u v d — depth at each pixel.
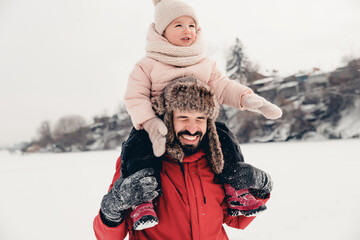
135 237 1.83
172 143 1.80
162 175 1.83
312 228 5.40
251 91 2.02
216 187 1.89
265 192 1.86
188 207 1.76
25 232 6.16
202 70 2.03
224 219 2.04
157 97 1.88
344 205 6.97
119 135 70.50
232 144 1.94
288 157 20.53
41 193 11.91
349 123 51.97
